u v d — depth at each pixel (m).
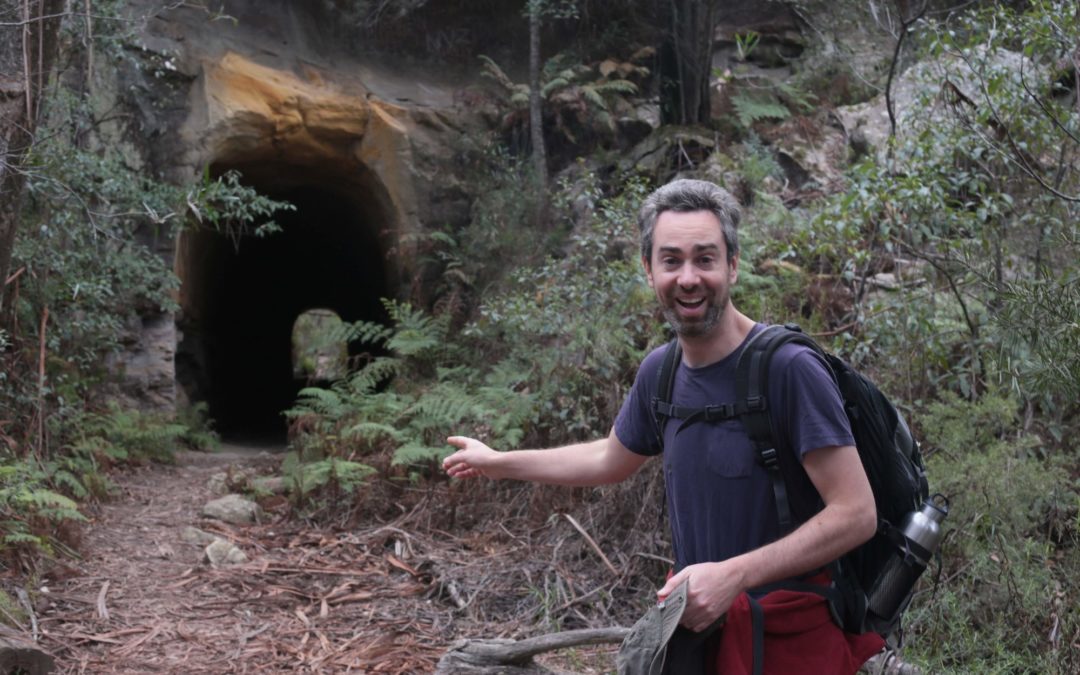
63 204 7.75
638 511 5.52
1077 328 3.93
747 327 2.39
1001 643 4.03
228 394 17.56
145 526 6.70
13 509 5.62
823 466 2.18
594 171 11.50
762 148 10.00
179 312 11.48
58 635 4.58
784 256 6.38
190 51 11.68
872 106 10.26
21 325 7.80
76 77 9.94
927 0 6.45
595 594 5.15
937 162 5.56
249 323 19.55
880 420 2.38
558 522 5.88
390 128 12.60
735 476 2.28
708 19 11.38
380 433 7.56
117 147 10.91
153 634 4.73
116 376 10.34
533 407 6.80
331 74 12.70
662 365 2.48
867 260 6.03
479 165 12.73
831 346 5.96
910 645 4.09
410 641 4.78
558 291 7.38
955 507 4.38
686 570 2.14
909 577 2.37
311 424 8.17
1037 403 5.08
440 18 13.65
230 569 5.79
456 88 13.40
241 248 17.42
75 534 5.93
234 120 11.76
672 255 2.28
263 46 12.39
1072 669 3.78
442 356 9.72
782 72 12.41
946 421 4.86
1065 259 5.07
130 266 9.05
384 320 16.12
